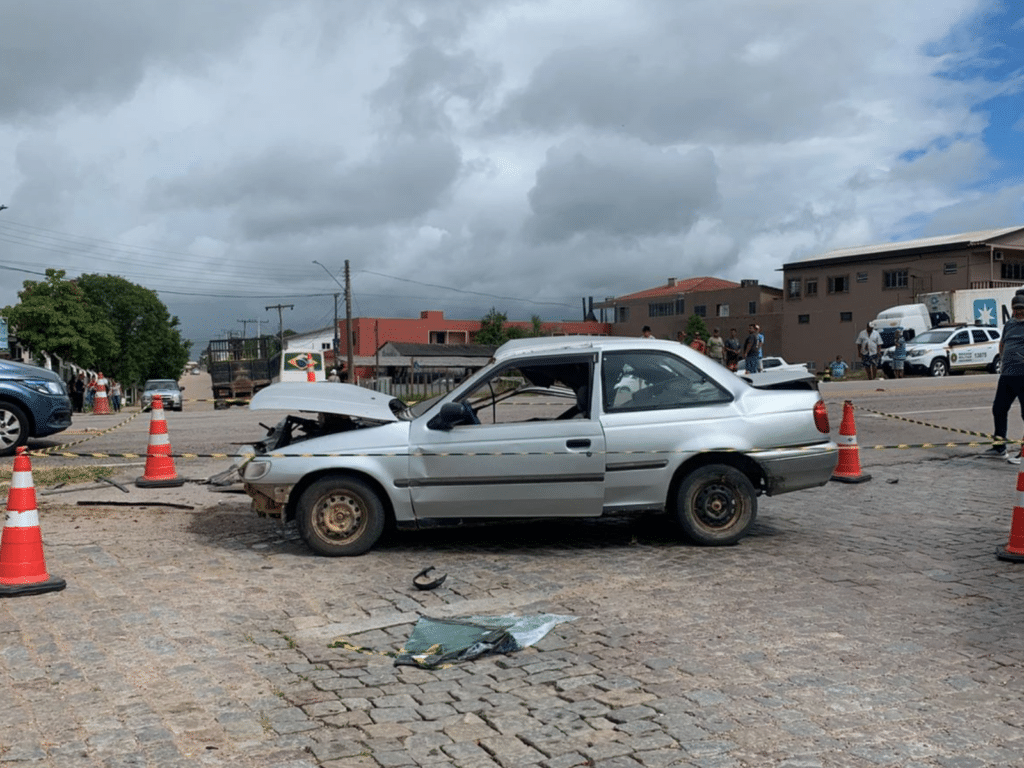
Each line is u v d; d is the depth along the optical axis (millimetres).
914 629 5070
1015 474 10555
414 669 4617
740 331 70000
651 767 3518
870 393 21594
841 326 57969
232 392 43156
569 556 6891
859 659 4617
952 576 6160
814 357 59781
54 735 3836
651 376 7129
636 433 6930
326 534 6945
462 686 4387
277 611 5598
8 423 12242
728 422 7012
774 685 4297
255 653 4855
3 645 4949
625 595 5832
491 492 6895
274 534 7758
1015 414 16578
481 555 6965
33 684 4398
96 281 78875
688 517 7035
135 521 8289
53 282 51125
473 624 5281
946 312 36875
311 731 3887
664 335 76875
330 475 6961
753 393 7176
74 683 4414
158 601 5777
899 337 31406
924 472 10844
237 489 9578
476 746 3732
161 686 4387
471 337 93250
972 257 50594
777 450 7055
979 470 10914
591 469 6887
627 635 5059
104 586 6117
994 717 3928
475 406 7148
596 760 3582
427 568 6348
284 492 6926
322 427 7629
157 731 3879
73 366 51375
